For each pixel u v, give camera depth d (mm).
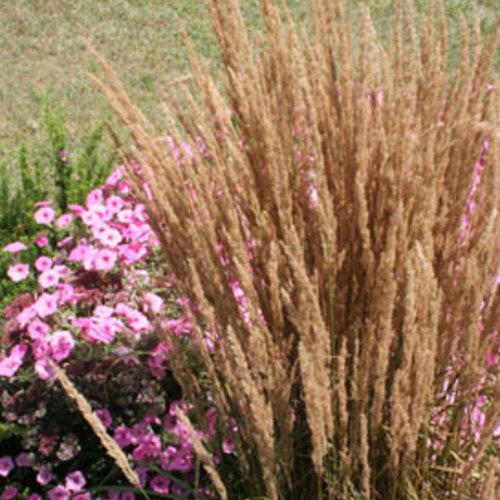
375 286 1821
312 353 1687
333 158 1949
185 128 2070
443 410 2039
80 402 1646
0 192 4285
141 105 5422
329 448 1999
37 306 2791
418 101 2047
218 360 1920
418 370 1668
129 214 3297
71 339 2701
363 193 1729
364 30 1846
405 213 1877
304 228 2025
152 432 2664
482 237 1819
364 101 1814
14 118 5352
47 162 4777
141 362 2770
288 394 1837
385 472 2078
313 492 2125
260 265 2008
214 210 1953
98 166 4555
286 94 1976
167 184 1946
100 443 2732
